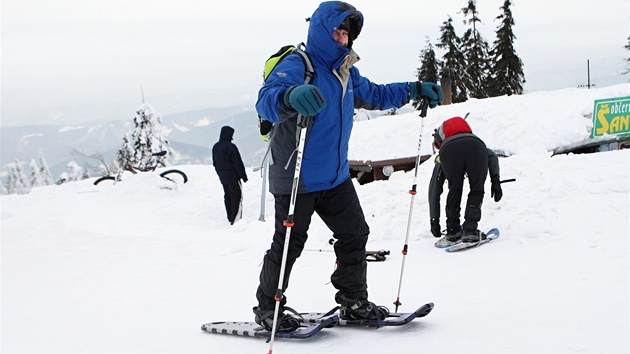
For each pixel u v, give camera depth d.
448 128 6.26
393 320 3.50
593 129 10.03
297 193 3.48
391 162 11.30
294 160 3.44
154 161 32.09
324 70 3.36
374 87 3.83
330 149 3.45
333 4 3.30
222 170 10.83
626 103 10.20
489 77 37.28
